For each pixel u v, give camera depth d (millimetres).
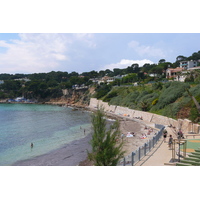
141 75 136750
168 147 24891
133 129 54031
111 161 14109
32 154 35656
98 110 14797
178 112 53031
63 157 33344
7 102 172125
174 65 149250
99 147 14219
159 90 83062
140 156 20234
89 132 53594
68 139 46656
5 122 74938
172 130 39000
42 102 169875
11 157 34094
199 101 47719
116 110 95938
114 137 14648
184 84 66312
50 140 46188
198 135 29844
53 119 80500
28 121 76625
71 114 95938
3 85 187125
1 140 46938
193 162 16672
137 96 91750
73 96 162375
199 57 158625
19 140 46781
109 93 120625
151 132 47719
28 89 178250
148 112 68312
